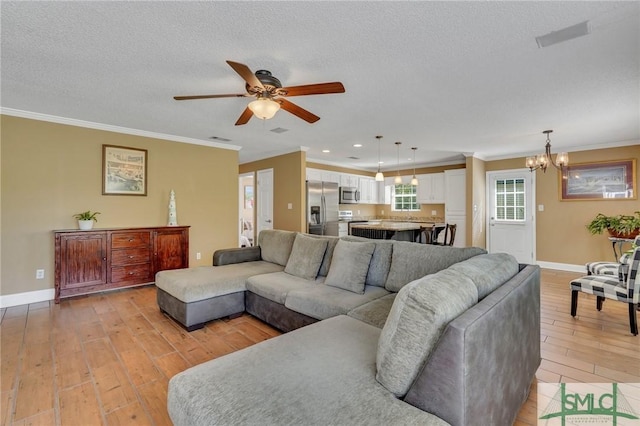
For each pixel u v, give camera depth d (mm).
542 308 3426
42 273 3643
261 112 2316
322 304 2305
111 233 3861
